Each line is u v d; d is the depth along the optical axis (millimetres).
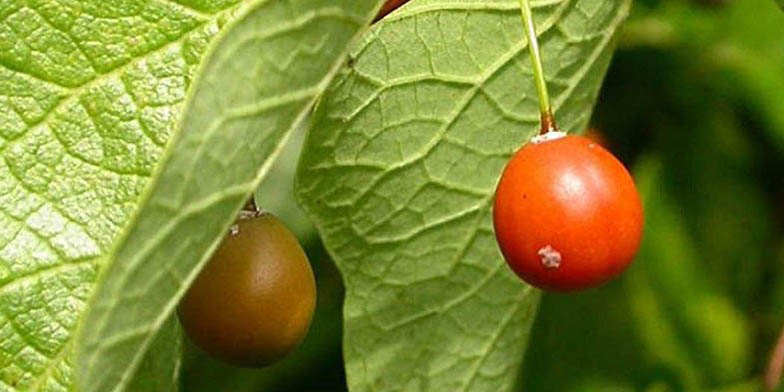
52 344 118
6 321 118
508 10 135
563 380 187
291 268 131
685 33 186
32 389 118
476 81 137
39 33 122
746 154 192
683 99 189
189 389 178
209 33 123
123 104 122
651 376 188
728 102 190
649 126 190
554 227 122
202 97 107
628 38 185
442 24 133
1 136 121
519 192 123
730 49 187
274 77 112
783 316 192
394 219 141
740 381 190
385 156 137
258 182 113
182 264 109
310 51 115
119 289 105
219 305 129
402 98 135
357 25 117
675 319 190
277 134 114
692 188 192
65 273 119
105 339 105
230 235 130
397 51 133
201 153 108
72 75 122
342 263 142
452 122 138
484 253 146
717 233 192
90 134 121
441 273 146
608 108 189
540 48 138
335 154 135
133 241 104
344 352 147
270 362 132
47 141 121
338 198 138
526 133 141
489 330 152
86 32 122
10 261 119
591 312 187
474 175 141
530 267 123
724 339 190
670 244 190
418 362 151
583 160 123
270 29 111
